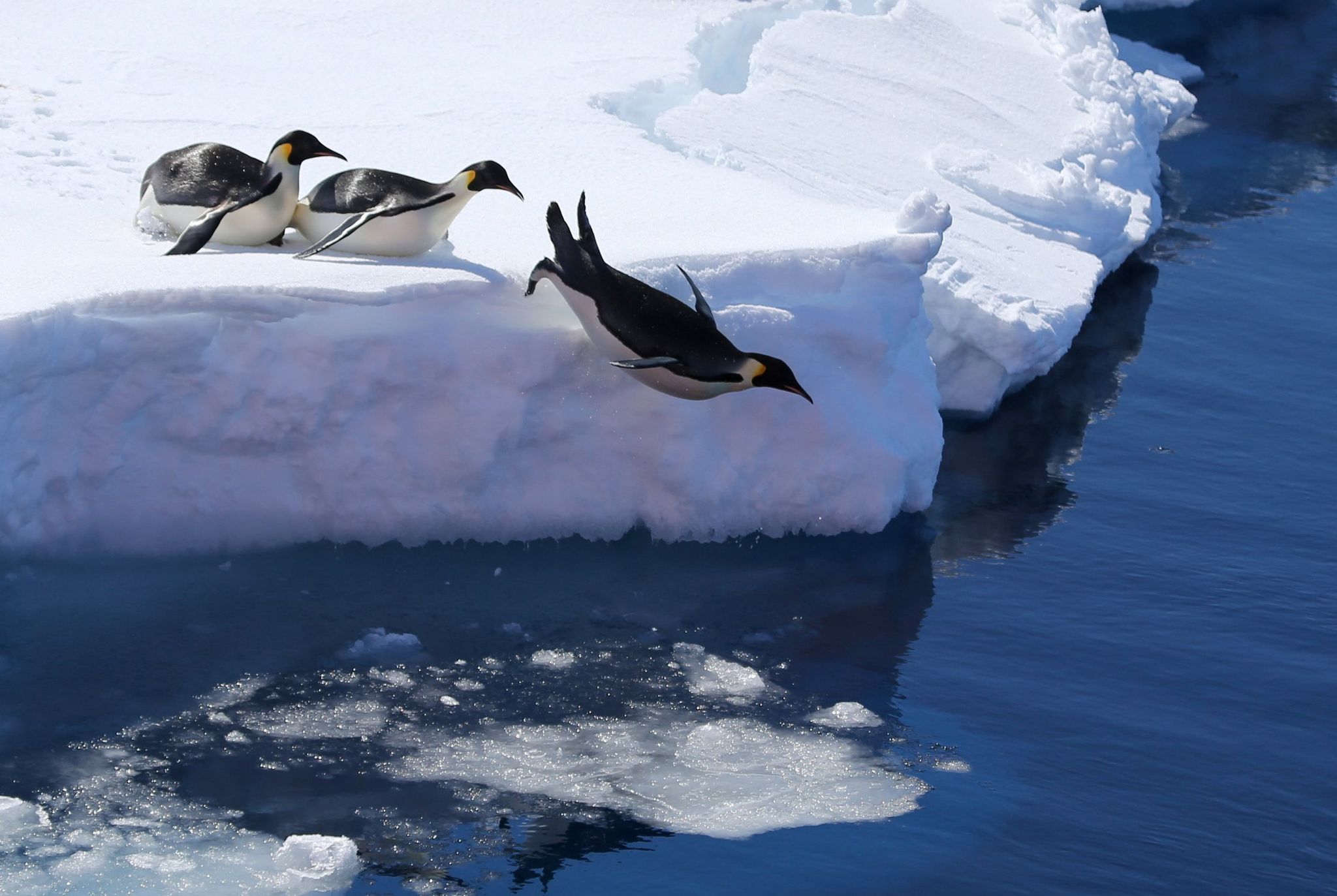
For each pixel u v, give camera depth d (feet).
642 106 100.94
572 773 50.26
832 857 46.83
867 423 68.74
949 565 67.97
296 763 49.32
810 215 76.33
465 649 56.85
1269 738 56.13
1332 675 60.80
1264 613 65.51
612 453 64.54
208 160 65.51
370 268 60.23
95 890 42.47
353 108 90.68
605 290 57.41
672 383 58.03
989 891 45.85
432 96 94.12
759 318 64.59
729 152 95.20
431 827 46.80
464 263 62.18
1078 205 105.50
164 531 59.62
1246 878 47.70
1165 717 57.16
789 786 50.57
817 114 107.96
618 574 63.36
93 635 54.75
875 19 124.57
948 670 59.26
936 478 76.33
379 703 53.01
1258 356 96.17
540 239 67.51
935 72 120.88
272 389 58.34
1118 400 88.99
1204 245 116.26
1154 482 78.38
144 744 49.47
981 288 86.53
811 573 65.67
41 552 57.93
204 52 100.48
